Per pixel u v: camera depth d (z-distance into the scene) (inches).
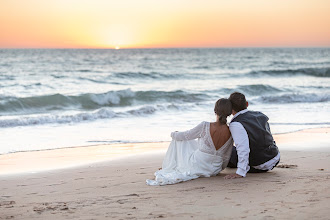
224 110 178.1
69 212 138.1
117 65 1952.5
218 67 1854.1
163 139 393.4
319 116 549.3
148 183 181.5
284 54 3727.9
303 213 122.4
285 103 718.5
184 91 836.6
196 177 184.7
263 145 181.0
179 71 1576.0
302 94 759.1
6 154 319.9
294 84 1103.0
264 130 180.4
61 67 1678.2
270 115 557.9
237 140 178.2
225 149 186.7
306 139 374.9
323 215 120.0
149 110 590.9
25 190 183.6
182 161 189.8
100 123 496.4
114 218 128.0
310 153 273.9
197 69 1717.5
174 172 185.5
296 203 134.1
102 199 156.1
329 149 303.3
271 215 122.0
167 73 1378.0
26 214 138.1
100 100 741.3
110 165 253.8
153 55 3341.5
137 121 512.7
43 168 264.1
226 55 3422.7
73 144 366.3
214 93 878.4
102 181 196.9
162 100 798.5
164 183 177.5
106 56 3006.9
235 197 147.3
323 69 1441.9
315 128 450.3
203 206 136.7
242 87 938.1
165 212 131.9
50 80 1067.9
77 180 203.9
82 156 312.2
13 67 1568.7
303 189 154.3
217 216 124.0
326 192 148.3
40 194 173.3
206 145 185.2
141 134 420.2
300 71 1444.4
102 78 1148.5
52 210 141.9
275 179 175.9
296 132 422.6
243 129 177.8
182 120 521.7
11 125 475.2
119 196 160.1
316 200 137.1
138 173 218.8
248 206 133.4
